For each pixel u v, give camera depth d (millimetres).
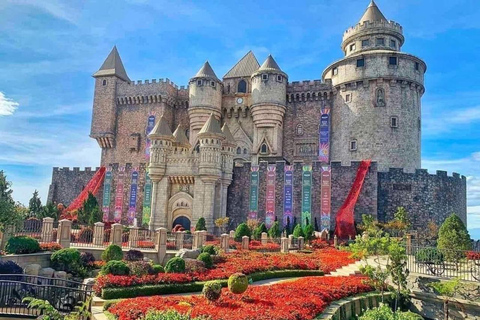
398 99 56688
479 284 16672
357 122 57281
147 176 55750
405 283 17984
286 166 50812
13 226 25000
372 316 13953
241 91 67375
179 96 71000
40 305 12531
